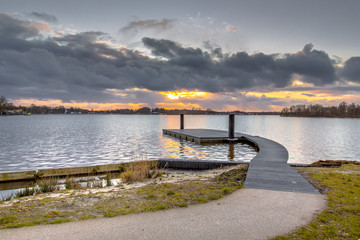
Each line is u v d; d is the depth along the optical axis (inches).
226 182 288.8
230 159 592.1
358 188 252.7
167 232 151.9
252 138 841.5
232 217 175.6
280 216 176.9
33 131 1493.6
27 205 220.5
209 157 620.4
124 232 152.4
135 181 358.6
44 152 706.8
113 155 659.4
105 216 182.1
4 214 192.9
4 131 1472.7
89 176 425.1
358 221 168.4
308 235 146.6
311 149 850.1
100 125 2305.6
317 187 257.3
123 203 217.5
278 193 233.8
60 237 145.6
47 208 208.7
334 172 342.3
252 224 163.2
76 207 209.5
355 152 789.2
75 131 1521.9
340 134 1467.8
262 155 474.3
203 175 376.5
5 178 382.9
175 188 267.6
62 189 319.9
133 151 729.6
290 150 824.9
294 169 348.2
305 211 186.9
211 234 148.6
